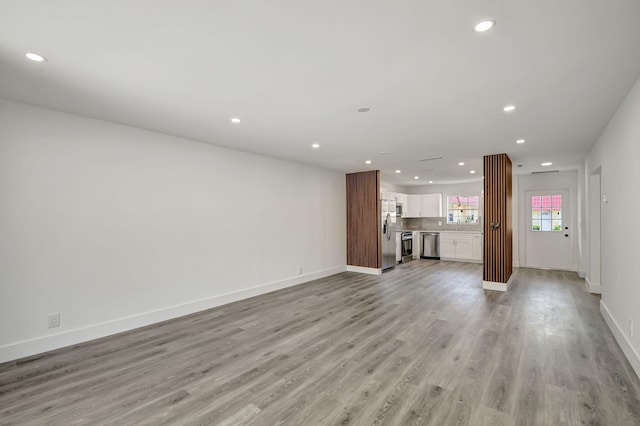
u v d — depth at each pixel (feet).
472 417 6.61
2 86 8.44
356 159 18.76
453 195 31.71
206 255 14.75
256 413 6.83
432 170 23.12
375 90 8.72
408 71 7.61
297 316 13.51
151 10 5.29
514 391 7.59
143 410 6.96
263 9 5.28
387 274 23.22
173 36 6.12
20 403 7.23
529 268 24.64
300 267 20.20
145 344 10.60
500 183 17.24
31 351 9.73
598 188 17.02
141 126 12.14
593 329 11.65
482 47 6.52
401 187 33.88
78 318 10.75
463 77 7.91
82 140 10.90
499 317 13.11
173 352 9.96
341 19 5.58
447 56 6.89
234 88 8.60
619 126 9.96
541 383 7.93
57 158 10.35
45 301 10.07
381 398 7.36
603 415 6.64
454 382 8.04
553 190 24.00
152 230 12.78
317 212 21.84
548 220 24.23
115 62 7.16
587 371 8.54
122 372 8.67
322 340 10.86
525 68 7.42
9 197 9.43
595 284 17.16
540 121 11.35
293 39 6.26
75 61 7.10
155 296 12.83
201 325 12.44
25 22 5.59
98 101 9.52
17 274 9.55
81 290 10.84
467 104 9.72
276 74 7.79
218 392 7.67
